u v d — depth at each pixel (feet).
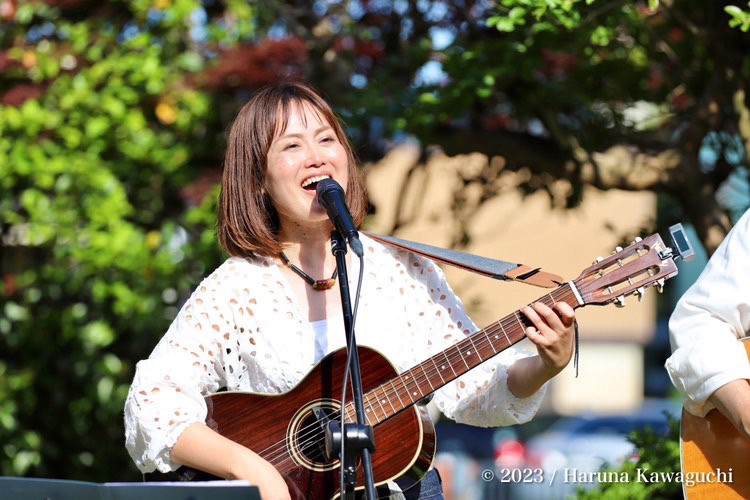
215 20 56.34
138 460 24.63
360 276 23.06
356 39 48.83
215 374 25.63
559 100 43.65
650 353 127.03
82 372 55.16
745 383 24.75
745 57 40.14
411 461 24.62
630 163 43.14
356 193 26.35
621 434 39.37
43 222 53.93
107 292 54.13
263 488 23.00
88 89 54.34
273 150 25.43
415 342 26.04
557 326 23.68
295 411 24.76
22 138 54.08
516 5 36.47
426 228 60.85
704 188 41.83
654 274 23.95
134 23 56.34
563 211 46.93
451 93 40.75
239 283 25.61
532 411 25.38
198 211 53.47
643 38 42.39
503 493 46.50
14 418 54.90
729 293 25.27
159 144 55.21
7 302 55.11
